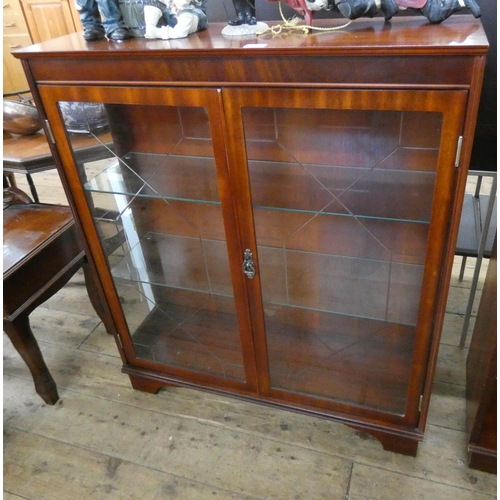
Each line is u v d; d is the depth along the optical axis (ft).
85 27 3.37
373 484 3.94
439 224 2.93
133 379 4.92
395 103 2.62
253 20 3.21
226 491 4.00
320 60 2.62
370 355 4.07
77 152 3.59
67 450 4.46
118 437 4.54
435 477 3.95
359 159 3.10
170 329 4.73
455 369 4.85
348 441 4.30
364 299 3.85
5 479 4.25
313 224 3.56
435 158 2.81
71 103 3.33
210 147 3.33
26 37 11.44
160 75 2.99
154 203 4.02
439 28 2.79
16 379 5.29
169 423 4.63
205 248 4.11
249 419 4.59
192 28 3.30
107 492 4.09
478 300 5.66
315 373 4.25
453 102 2.51
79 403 4.92
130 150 3.69
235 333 4.50
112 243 4.16
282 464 4.16
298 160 3.20
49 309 6.27
